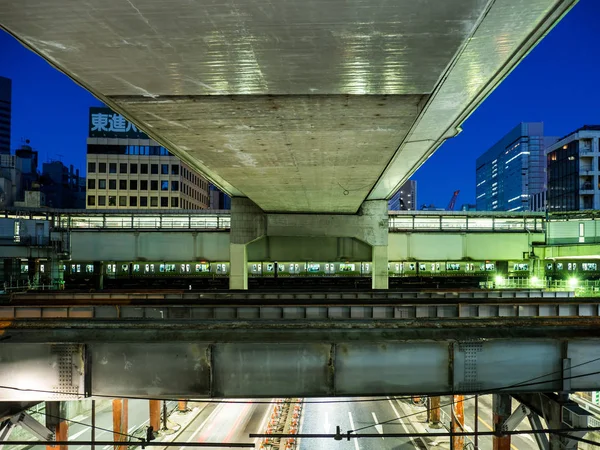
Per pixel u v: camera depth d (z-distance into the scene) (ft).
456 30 29.63
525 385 41.70
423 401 115.24
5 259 205.05
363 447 87.71
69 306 108.37
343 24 28.76
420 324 46.44
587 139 309.22
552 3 28.32
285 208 149.69
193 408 110.93
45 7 26.48
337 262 206.80
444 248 189.88
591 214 182.70
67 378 40.57
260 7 26.48
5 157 316.81
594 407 82.53
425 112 51.67
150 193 321.32
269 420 101.40
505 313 108.06
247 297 129.70
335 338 42.57
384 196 152.25
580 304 107.34
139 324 45.73
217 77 37.73
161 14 27.27
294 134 55.31
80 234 189.26
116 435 71.36
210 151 64.85
